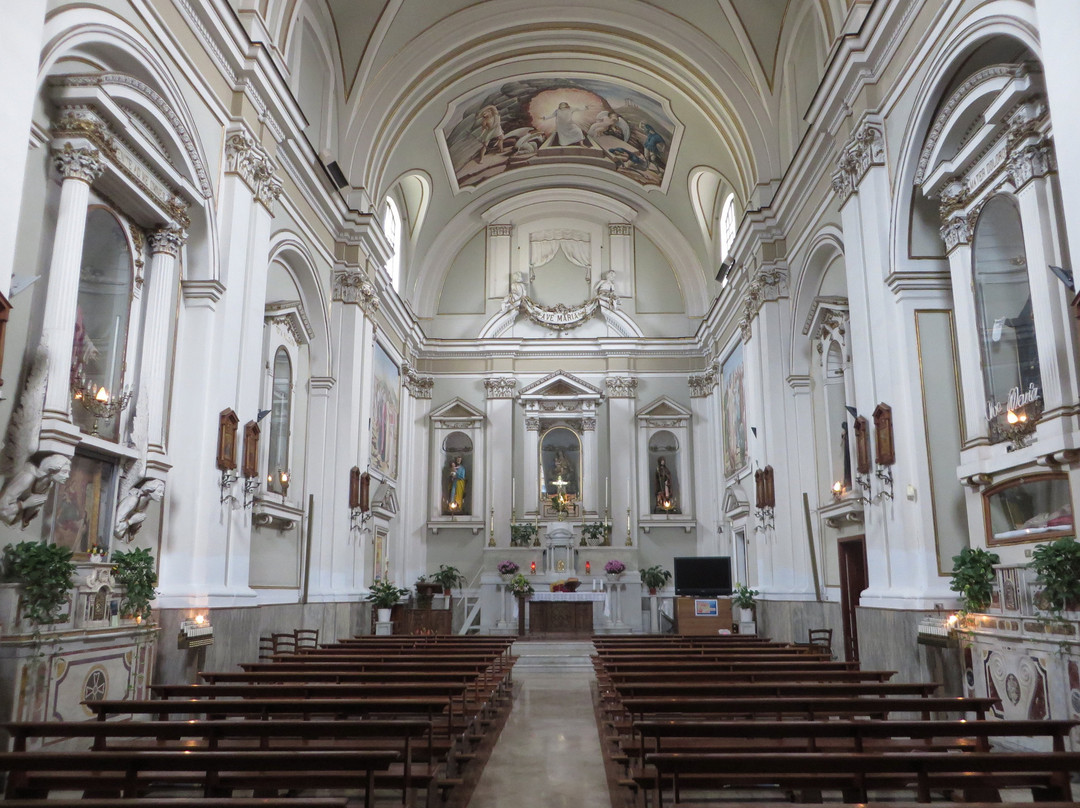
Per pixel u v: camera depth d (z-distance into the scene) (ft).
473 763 21.74
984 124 26.32
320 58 47.01
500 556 68.39
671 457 73.26
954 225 29.25
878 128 32.91
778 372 48.55
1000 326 27.17
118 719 24.11
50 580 20.20
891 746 18.52
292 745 19.52
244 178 34.04
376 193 54.29
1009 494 26.53
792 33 46.34
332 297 49.93
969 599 25.20
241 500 33.40
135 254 27.68
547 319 74.59
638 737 20.99
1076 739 19.79
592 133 68.69
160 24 27.71
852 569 41.50
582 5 51.70
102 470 25.53
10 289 18.95
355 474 49.08
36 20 19.92
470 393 74.02
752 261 52.19
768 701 17.75
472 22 51.62
